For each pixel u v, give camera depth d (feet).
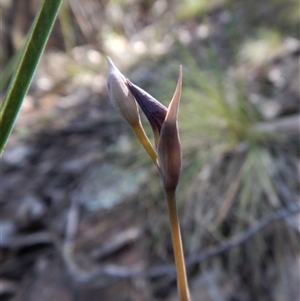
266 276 0.76
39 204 1.02
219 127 1.02
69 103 1.61
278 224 0.80
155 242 0.85
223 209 0.85
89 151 1.18
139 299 0.75
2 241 0.93
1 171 1.21
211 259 0.79
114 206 0.95
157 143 0.24
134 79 1.48
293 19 1.55
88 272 0.80
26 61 0.22
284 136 0.98
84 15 2.36
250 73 1.31
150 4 2.86
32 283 0.83
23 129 1.42
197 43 1.73
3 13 1.95
